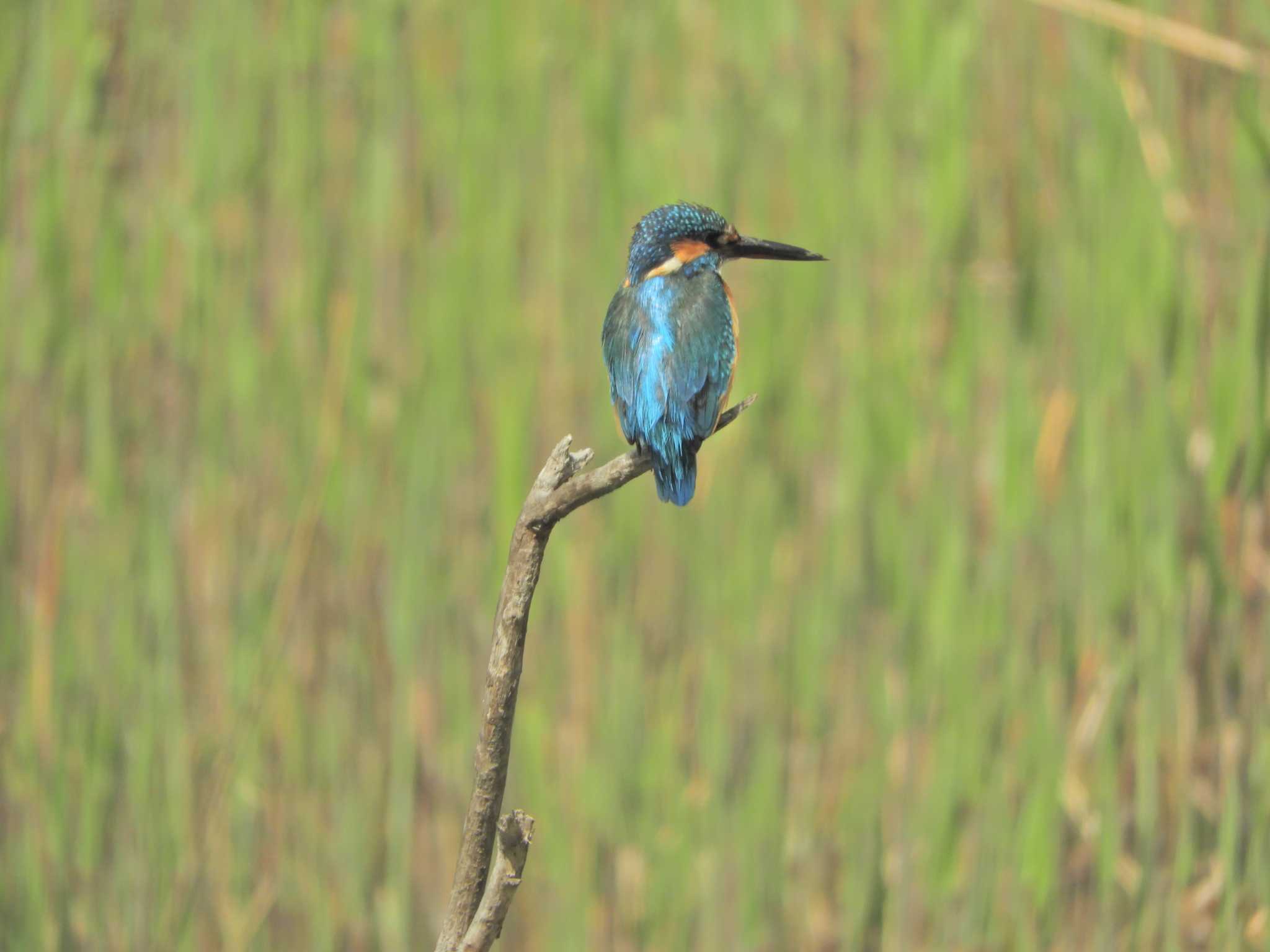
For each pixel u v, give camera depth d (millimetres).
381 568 10250
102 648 10266
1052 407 9797
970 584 9695
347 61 11242
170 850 9992
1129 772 9586
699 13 11227
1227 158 10016
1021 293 9875
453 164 10969
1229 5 10172
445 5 11289
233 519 10359
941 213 10172
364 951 9930
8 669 10320
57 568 10367
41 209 10859
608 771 9867
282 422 10453
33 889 9984
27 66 11414
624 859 9836
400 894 9938
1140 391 9555
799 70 10906
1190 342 9531
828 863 9836
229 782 10047
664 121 10992
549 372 10461
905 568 9789
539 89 11008
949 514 9805
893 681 9734
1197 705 9383
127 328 10711
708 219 8258
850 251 10375
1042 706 9453
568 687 10047
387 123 11023
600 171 10781
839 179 10547
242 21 11266
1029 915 9336
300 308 10625
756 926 9664
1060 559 9609
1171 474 9406
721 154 10828
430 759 10117
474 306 10492
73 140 11141
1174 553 9375
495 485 10273
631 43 11211
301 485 10344
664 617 10070
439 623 10125
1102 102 10016
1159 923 9273
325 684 10203
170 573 10242
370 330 10594
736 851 9742
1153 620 9398
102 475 10391
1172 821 9422
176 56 11422
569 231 10719
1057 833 9414
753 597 9930
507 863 4527
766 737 9820
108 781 10109
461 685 10094
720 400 7617
